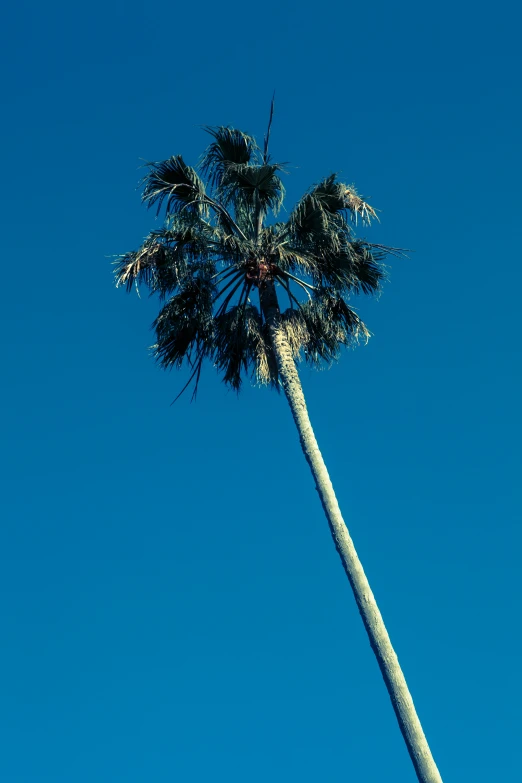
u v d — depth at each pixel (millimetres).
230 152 20938
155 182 20641
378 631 16281
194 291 20609
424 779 14945
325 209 20516
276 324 20188
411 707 15570
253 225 21203
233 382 20875
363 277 20984
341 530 17391
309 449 18469
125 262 20484
